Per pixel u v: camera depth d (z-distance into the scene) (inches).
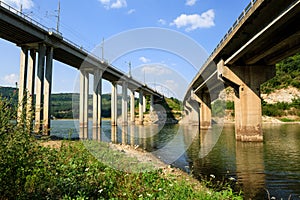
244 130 984.9
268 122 3225.9
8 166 163.0
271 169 479.2
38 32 1040.8
